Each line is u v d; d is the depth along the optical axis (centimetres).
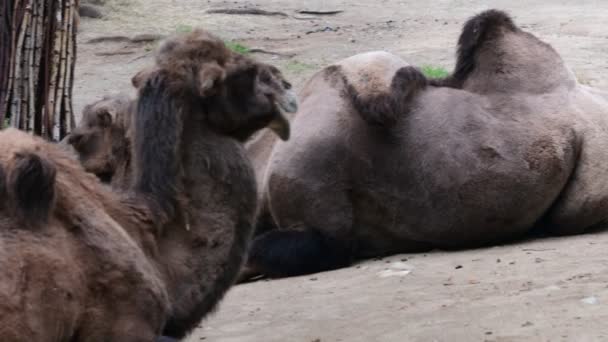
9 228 720
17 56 1554
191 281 842
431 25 3909
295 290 1352
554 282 1196
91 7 3894
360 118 1499
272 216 1554
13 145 779
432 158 1473
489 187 1466
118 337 756
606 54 3120
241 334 1140
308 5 4428
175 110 839
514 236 1525
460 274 1305
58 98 1580
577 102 1533
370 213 1516
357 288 1311
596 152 1512
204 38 874
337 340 1076
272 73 901
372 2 4566
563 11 4144
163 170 828
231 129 876
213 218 855
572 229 1529
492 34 1538
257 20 4016
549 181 1480
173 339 802
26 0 1548
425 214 1488
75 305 735
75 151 920
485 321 1070
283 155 1518
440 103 1498
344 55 3259
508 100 1508
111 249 759
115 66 3145
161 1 4256
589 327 1012
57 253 729
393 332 1075
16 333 695
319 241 1501
